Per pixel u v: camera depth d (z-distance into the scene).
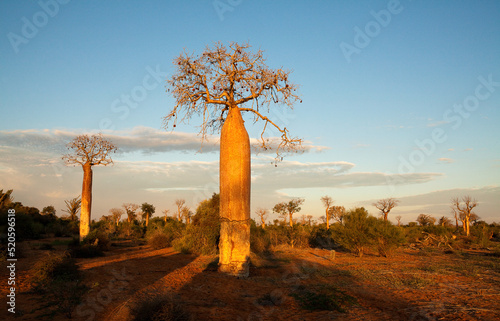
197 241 21.11
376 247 20.70
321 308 8.08
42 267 10.17
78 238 25.55
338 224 22.86
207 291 9.85
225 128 13.45
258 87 13.96
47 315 6.82
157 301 6.57
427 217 67.31
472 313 7.35
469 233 40.69
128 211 61.88
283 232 29.67
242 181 12.95
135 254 20.72
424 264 16.58
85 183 24.61
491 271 13.97
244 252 12.61
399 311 7.73
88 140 24.89
